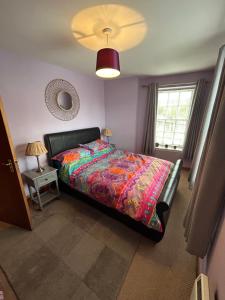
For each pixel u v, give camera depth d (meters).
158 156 3.94
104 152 3.20
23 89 2.19
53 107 2.67
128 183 1.91
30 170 2.36
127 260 1.47
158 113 3.80
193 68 2.81
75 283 1.28
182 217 2.09
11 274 1.35
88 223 1.96
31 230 1.84
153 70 2.95
